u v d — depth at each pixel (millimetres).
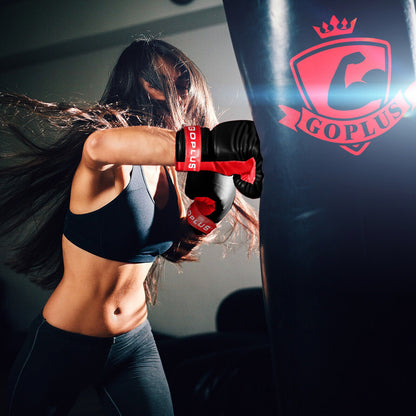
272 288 796
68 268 1277
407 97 747
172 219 1331
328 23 718
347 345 725
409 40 754
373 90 727
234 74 2949
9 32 3330
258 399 1264
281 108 754
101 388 1404
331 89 726
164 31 3061
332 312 730
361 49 719
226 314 2846
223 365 1412
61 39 3244
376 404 719
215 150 832
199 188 1101
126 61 1496
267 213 798
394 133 742
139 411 1339
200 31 2998
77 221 1209
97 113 1368
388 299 725
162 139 855
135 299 1370
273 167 780
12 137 2818
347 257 726
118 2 3133
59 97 3250
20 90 3314
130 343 1364
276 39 747
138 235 1216
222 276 2982
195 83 1554
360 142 731
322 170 736
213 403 1273
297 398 768
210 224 1153
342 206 730
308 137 742
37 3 3281
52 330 1280
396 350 722
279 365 797
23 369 1278
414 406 723
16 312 3305
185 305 3049
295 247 754
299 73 734
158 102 1506
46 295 3268
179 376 1410
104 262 1227
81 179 1140
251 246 2004
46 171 1436
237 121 847
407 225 735
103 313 1286
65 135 1413
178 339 2391
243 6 788
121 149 861
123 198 1163
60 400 1290
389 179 736
